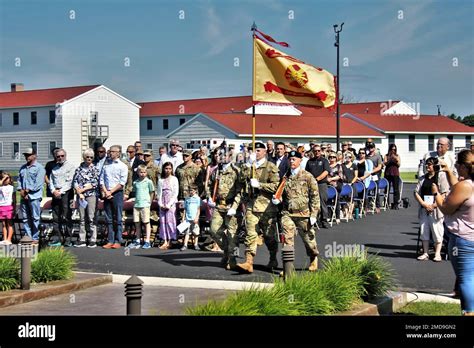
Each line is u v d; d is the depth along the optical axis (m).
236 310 7.34
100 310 9.34
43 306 9.65
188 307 8.09
